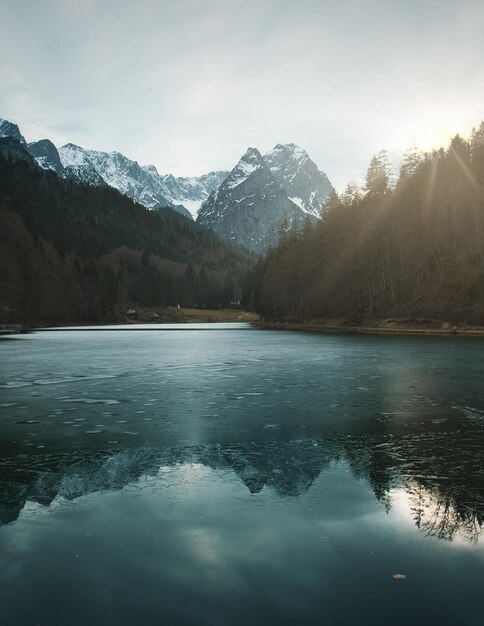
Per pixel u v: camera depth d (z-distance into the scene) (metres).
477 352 42.56
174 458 11.96
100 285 169.38
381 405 18.88
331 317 106.94
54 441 13.69
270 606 5.79
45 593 6.08
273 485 9.93
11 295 125.31
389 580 6.30
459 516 8.29
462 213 92.06
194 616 5.62
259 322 158.62
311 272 117.06
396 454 12.16
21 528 7.91
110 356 41.66
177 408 18.52
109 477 10.50
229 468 11.11
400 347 49.19
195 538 7.51
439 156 113.75
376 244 98.25
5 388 23.80
